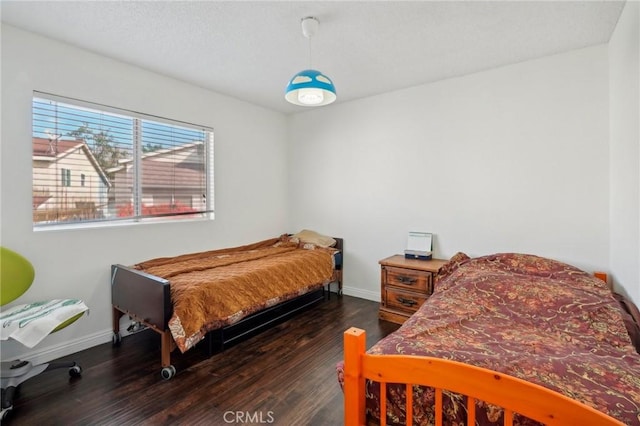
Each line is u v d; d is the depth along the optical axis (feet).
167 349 6.81
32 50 7.17
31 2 6.04
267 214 13.38
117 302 8.22
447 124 10.12
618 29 6.70
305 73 6.46
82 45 7.79
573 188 8.20
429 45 7.80
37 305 6.83
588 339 4.92
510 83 8.99
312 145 13.48
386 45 7.79
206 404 5.90
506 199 9.18
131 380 6.66
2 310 6.79
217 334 8.73
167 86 9.82
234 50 8.06
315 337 8.78
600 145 7.82
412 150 10.86
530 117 8.73
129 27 6.97
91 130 8.35
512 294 6.33
